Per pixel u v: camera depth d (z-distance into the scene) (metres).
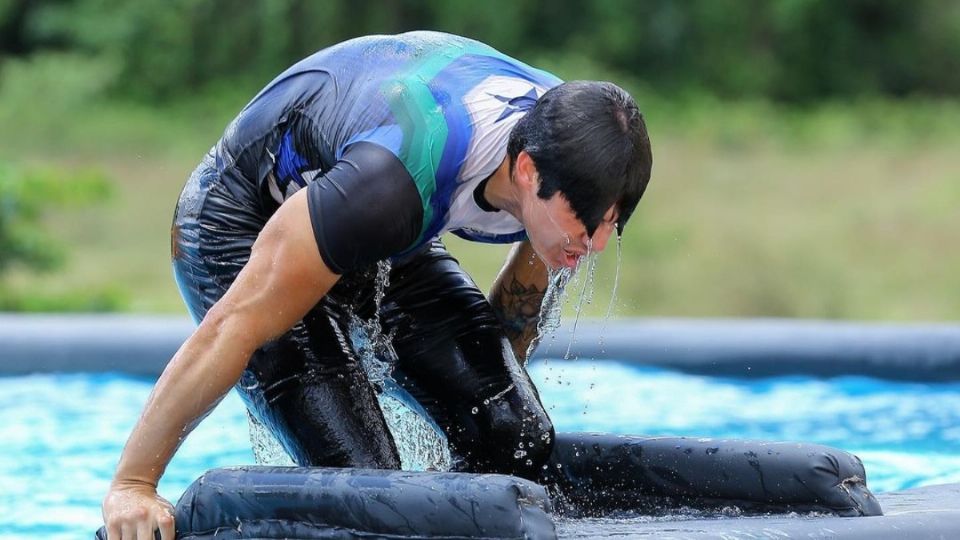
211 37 58.31
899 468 13.97
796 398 17.77
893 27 62.91
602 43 60.03
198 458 14.99
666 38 60.69
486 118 8.21
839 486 8.70
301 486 8.02
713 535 7.98
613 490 9.57
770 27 61.59
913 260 32.56
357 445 8.84
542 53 59.38
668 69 60.81
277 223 8.04
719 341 18.95
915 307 28.55
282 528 8.07
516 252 10.18
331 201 7.91
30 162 44.28
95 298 27.19
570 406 17.27
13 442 15.39
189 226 9.34
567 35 61.16
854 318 27.89
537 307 10.33
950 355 18.38
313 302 8.20
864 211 38.06
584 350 19.19
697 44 61.00
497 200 8.42
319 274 8.04
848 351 18.66
